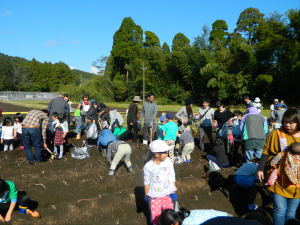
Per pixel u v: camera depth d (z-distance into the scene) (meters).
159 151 3.14
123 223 3.53
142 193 4.42
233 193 4.42
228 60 31.92
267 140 3.15
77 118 8.19
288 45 25.61
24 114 17.94
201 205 4.11
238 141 6.09
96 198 4.28
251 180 4.03
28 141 5.84
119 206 4.09
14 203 3.49
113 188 4.77
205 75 33.41
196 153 7.23
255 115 5.09
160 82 44.19
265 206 4.14
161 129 6.25
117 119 7.72
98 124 7.99
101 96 52.50
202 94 36.03
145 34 57.09
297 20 24.83
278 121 8.31
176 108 29.42
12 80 83.50
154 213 3.24
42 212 3.71
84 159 6.25
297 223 2.79
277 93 28.75
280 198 2.98
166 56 41.56
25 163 5.71
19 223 3.39
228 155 6.54
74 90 53.69
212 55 35.25
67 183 4.92
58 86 96.00
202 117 7.19
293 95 27.34
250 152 5.08
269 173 3.12
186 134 6.21
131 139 8.34
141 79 45.00
